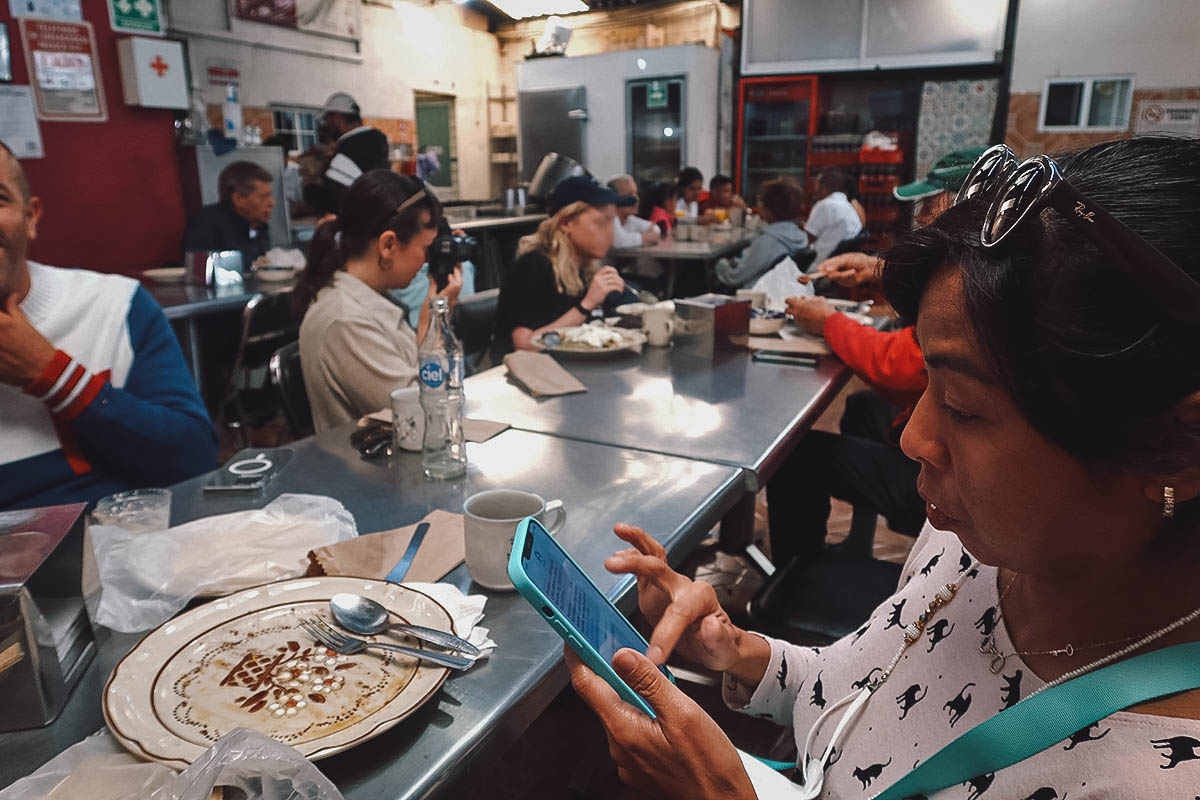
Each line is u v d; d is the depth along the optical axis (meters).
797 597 1.42
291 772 0.56
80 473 1.38
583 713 1.87
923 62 6.62
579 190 2.66
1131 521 0.45
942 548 0.73
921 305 0.48
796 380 1.91
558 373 1.91
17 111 3.94
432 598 0.85
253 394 3.19
